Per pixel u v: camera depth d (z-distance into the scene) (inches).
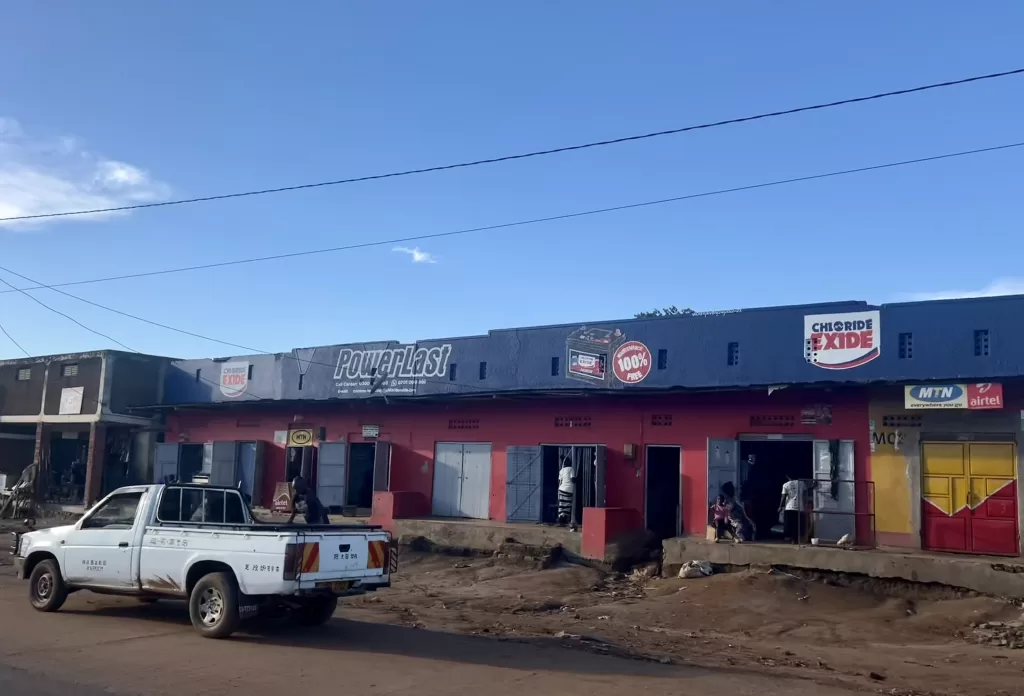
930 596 650.2
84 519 499.2
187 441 1317.7
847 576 692.1
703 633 544.7
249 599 431.5
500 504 999.0
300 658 388.5
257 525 449.4
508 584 751.7
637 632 535.8
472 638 466.0
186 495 488.1
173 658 380.5
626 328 918.4
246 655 390.9
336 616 544.7
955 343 726.5
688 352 871.7
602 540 825.5
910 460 745.6
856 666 438.9
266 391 1238.3
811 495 772.6
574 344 957.2
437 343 1070.4
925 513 730.8
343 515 1086.4
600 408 936.3
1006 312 707.4
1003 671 430.0
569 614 612.7
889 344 758.5
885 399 766.5
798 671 415.5
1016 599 607.2
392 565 480.7
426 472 1067.3
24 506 1325.0
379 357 1121.4
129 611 512.4
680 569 765.3
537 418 984.9
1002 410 708.7
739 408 847.1
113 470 1376.7
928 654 478.9
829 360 789.2
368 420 1132.5
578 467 936.3
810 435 802.8
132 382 1343.5
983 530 703.7
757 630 554.6
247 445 1245.1
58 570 498.0
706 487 850.1
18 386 1464.1
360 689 332.5
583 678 363.9
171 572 452.1
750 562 735.1
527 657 410.0
